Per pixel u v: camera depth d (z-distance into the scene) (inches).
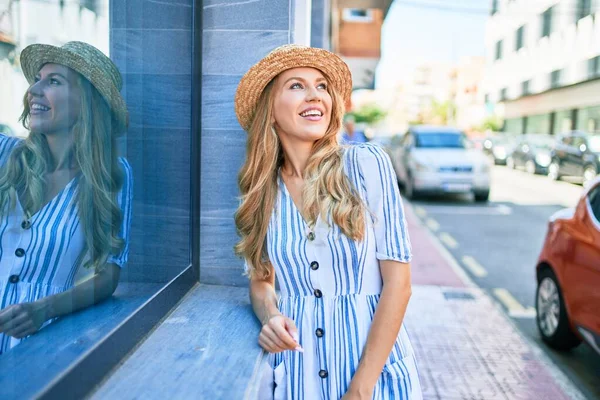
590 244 146.6
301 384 65.8
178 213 87.3
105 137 64.9
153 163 77.6
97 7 61.7
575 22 934.4
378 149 66.0
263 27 93.7
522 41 1201.4
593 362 161.8
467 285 244.4
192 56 91.6
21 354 52.7
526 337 181.0
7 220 52.9
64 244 58.2
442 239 353.1
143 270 74.4
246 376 58.8
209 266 97.1
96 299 63.6
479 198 513.0
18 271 54.6
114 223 67.2
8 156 51.4
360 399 61.3
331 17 451.5
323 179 64.6
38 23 52.5
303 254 65.1
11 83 50.1
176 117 85.6
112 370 59.3
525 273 267.4
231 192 96.0
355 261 64.2
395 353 66.6
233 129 95.3
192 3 90.8
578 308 150.3
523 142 789.9
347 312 64.4
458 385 145.3
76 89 59.2
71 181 59.4
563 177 666.8
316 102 68.2
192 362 62.3
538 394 141.5
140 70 72.8
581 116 937.5
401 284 63.6
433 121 2107.5
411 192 519.8
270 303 72.6
